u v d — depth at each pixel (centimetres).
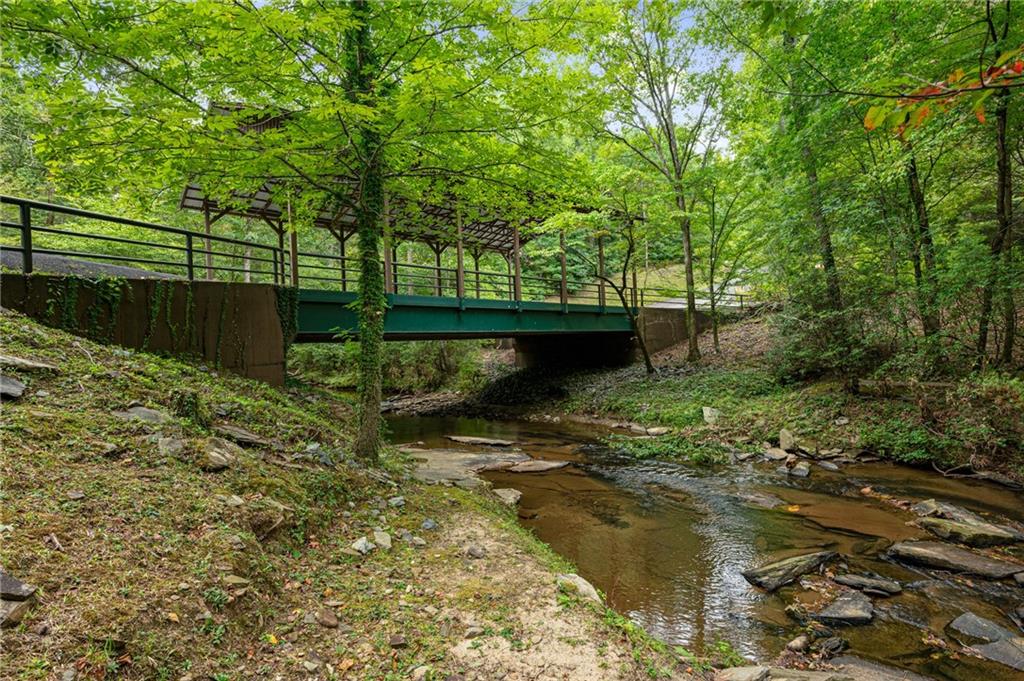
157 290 705
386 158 679
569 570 490
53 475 324
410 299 1323
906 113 161
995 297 847
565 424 1576
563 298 1812
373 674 281
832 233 1097
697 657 387
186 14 434
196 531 333
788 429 1125
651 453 1117
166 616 258
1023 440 823
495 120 559
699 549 614
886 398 1092
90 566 265
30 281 577
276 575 348
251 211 1312
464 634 332
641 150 1756
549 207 784
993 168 1004
